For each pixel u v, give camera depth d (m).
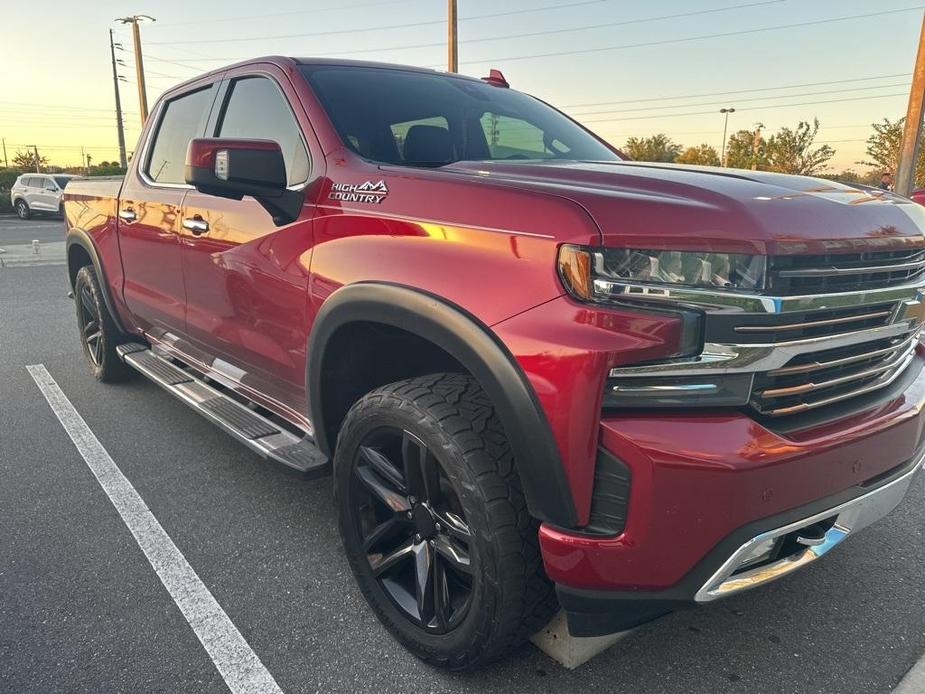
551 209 1.77
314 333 2.38
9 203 33.91
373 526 2.33
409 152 2.65
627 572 1.69
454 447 1.90
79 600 2.49
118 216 4.13
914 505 3.23
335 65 3.01
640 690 2.07
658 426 1.63
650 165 2.44
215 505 3.22
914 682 2.08
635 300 1.65
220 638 2.30
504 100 3.33
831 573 2.67
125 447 3.90
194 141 2.43
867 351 1.97
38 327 7.06
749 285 1.67
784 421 1.79
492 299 1.81
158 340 4.04
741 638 2.30
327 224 2.38
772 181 2.07
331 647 2.27
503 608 1.89
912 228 2.07
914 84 16.16
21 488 3.39
